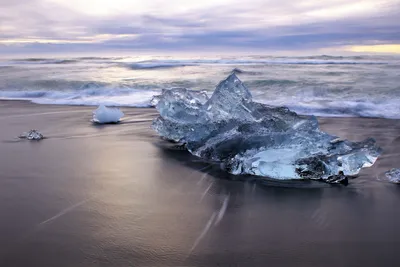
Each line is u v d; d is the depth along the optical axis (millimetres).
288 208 3795
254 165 4801
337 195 4141
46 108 9867
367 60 20594
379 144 6160
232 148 5297
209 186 4410
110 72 17656
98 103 10664
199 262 2814
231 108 5973
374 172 4871
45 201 3891
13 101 11172
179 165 5188
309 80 13305
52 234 3199
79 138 6629
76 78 15250
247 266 2768
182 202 3924
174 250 2971
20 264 2770
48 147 6020
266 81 13023
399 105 9469
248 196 4109
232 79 6082
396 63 18781
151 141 6438
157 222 3447
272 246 3041
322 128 7402
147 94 12031
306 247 3027
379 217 3576
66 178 4602
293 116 5867
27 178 4582
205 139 5820
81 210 3682
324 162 4629
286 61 21438
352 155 4777
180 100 6539
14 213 3602
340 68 17125
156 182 4516
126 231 3270
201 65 20219
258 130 5387
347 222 3475
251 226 3387
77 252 2932
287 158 4797
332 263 2805
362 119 8281
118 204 3844
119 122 7996
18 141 6379
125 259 2848
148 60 24328
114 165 5145
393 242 3102
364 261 2832
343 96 10695
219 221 3486
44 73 17250
